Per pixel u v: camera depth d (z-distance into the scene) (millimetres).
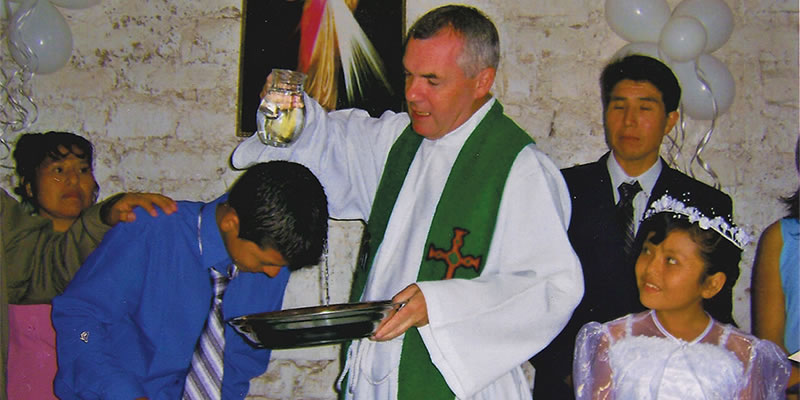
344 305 1780
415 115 2135
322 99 3070
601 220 2799
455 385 1968
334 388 3146
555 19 3201
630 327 2279
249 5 3082
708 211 2828
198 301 2098
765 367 2193
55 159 2840
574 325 2693
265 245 1942
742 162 3211
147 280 2047
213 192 3154
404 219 2223
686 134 3203
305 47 3076
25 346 2633
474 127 2203
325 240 2049
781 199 3203
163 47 3172
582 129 3182
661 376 2164
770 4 3230
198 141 3160
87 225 2199
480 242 2127
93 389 1896
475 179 2156
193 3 3170
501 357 1986
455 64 2066
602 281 2727
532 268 2055
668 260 2256
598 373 2244
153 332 2049
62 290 2689
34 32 2920
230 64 3170
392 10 3080
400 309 1898
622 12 3014
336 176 2350
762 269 2885
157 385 2070
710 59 3014
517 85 3188
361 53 3072
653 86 2814
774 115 3229
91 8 3162
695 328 2252
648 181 2857
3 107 3102
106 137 3158
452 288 1958
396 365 2104
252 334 1813
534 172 2129
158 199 2135
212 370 2113
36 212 2844
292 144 2176
